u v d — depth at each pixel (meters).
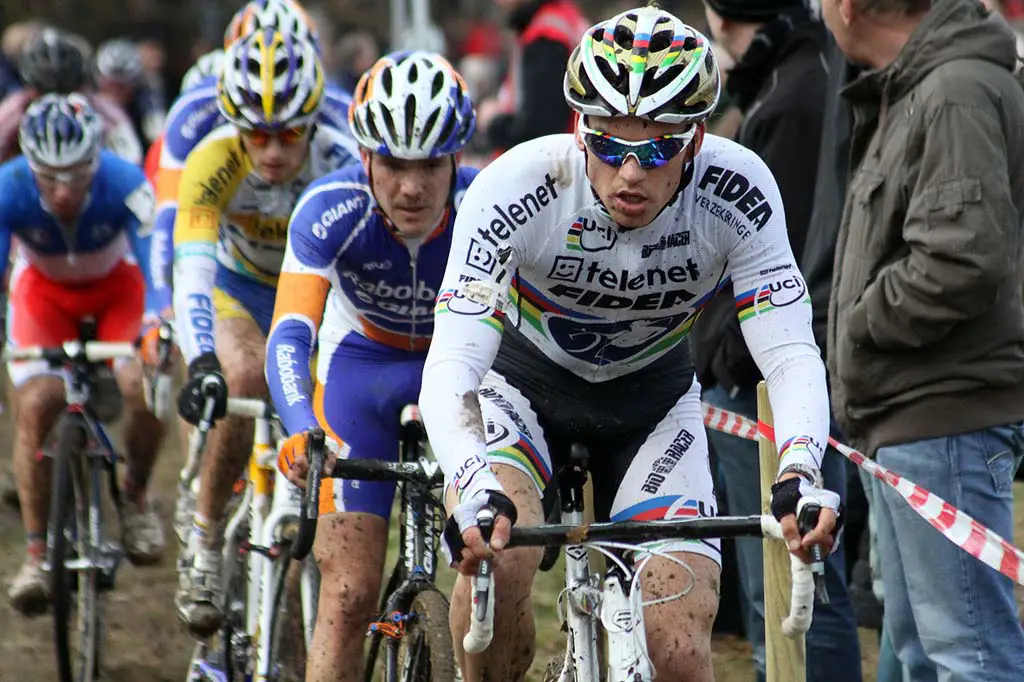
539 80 21.17
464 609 8.49
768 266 8.36
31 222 16.48
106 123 27.47
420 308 11.16
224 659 11.82
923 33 9.39
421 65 10.27
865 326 9.57
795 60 12.34
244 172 13.17
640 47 7.43
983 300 8.98
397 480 9.31
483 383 9.20
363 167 10.80
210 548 12.82
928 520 8.77
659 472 8.84
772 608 9.33
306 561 11.34
